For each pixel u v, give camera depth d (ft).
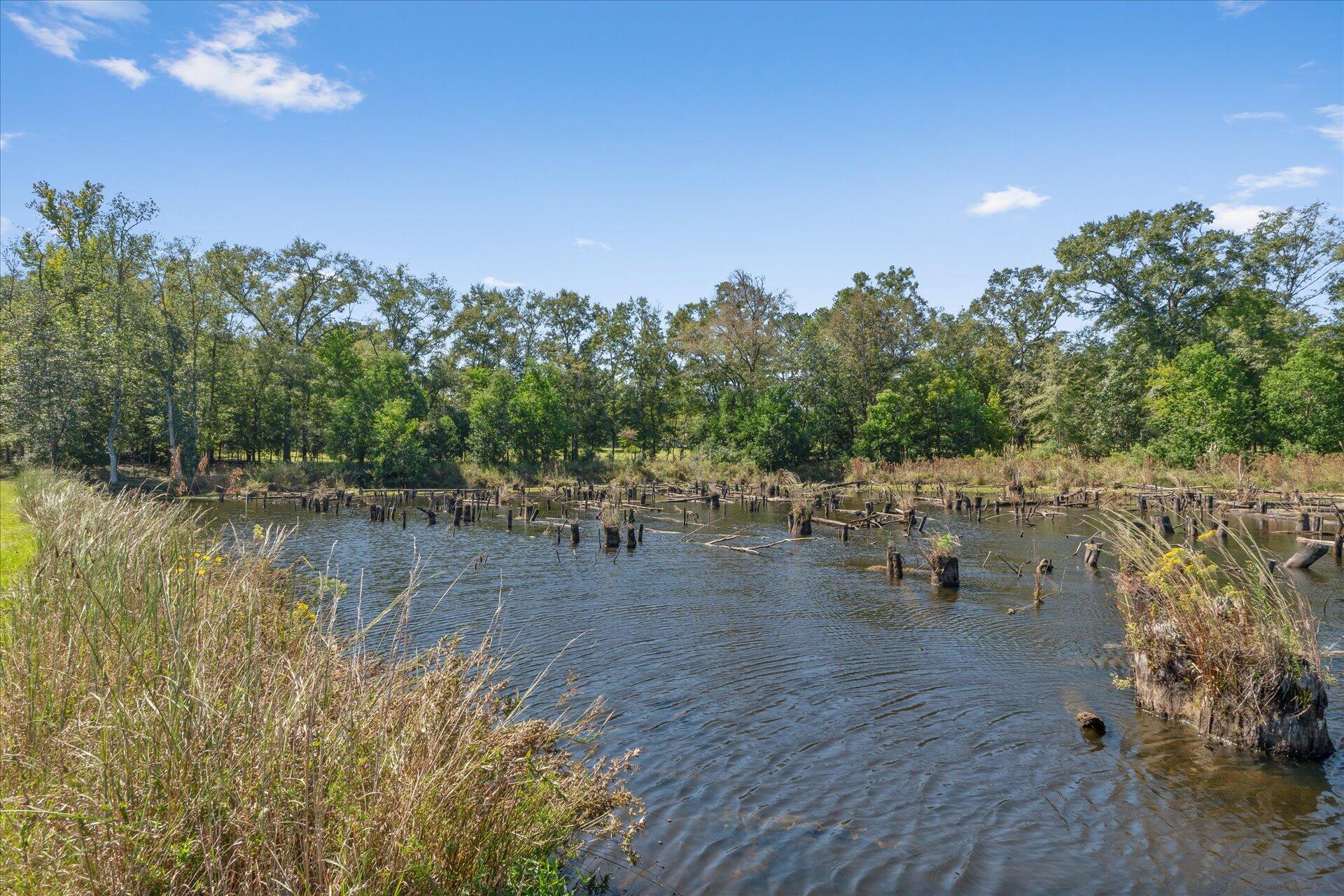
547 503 130.72
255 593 17.08
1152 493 113.70
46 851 10.93
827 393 199.31
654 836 20.77
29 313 127.44
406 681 18.10
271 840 11.68
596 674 34.94
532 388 184.34
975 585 55.47
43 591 17.90
